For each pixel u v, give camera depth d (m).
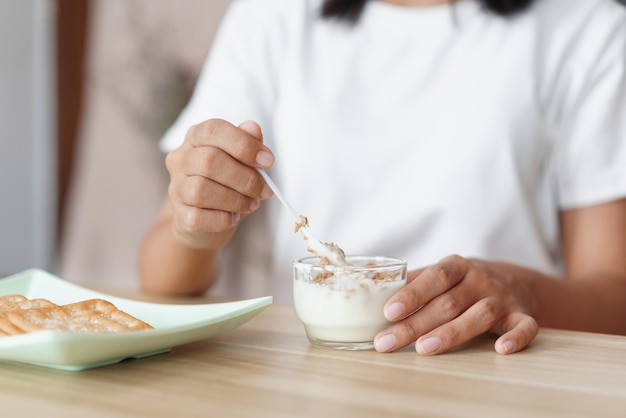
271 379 0.64
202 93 1.22
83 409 0.58
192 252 1.04
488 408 0.58
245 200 0.81
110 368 0.67
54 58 2.22
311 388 0.62
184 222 0.82
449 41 1.15
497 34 1.14
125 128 2.07
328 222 1.15
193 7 1.92
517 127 1.12
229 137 0.77
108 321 0.69
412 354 0.71
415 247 1.14
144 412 0.57
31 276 0.86
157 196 2.03
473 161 1.12
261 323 0.82
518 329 0.73
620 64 1.13
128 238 2.09
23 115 2.30
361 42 1.17
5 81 2.30
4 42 2.28
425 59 1.15
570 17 1.14
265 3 1.22
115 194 2.10
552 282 0.94
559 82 1.14
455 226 1.12
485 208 1.12
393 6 1.17
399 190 1.13
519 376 0.65
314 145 1.15
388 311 0.71
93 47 2.12
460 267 0.77
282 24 1.20
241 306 0.74
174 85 1.97
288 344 0.74
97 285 1.05
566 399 0.60
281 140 1.18
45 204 2.31
